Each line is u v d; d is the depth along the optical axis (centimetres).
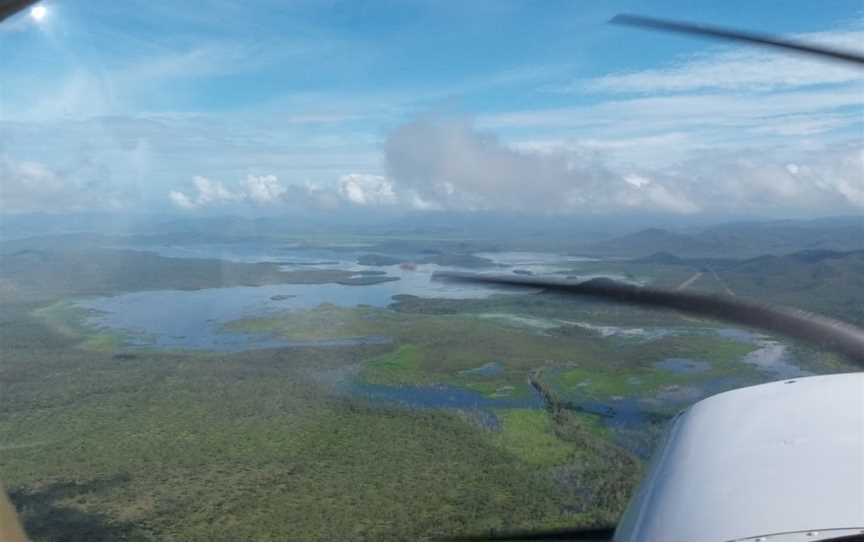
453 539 464
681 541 283
